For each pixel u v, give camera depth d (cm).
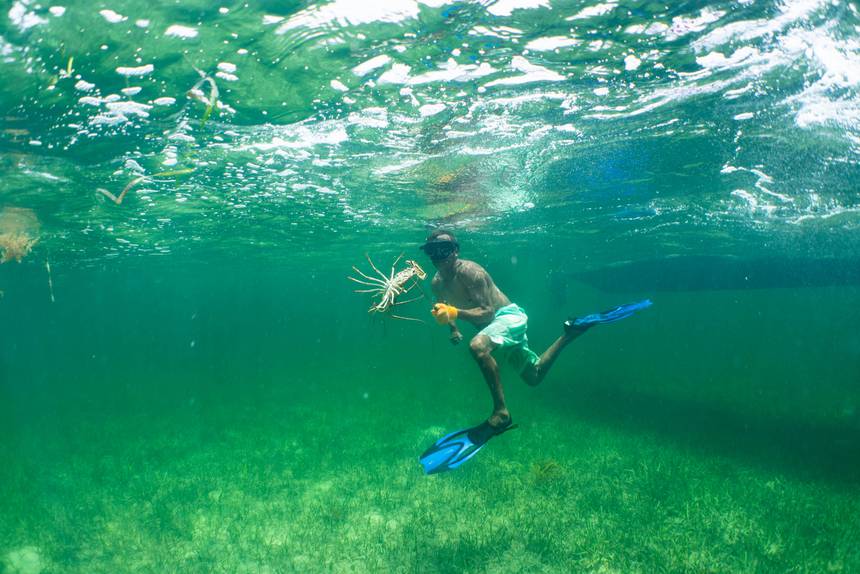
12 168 849
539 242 2202
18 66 498
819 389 1934
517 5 439
